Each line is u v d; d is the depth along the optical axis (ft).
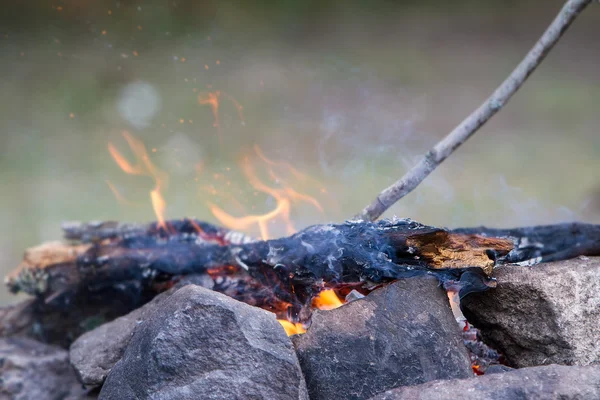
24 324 7.77
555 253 6.32
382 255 5.36
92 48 37.81
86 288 7.20
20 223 18.39
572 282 5.14
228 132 27.27
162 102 30.76
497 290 5.29
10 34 39.01
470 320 5.61
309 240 5.65
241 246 6.11
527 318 5.19
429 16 42.68
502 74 34.40
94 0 40.57
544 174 21.02
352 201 18.33
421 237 5.29
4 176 23.24
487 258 5.23
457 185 19.88
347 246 5.45
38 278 7.30
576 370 4.54
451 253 5.33
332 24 42.16
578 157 22.91
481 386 4.50
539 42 6.08
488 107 6.18
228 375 4.50
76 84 33.17
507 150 24.18
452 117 28.68
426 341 4.96
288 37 40.52
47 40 38.42
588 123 27.25
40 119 29.63
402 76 34.30
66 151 25.95
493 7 42.80
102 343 5.98
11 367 7.00
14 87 33.09
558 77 33.45
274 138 26.27
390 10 43.45
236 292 5.99
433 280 5.27
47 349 7.52
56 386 7.07
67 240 7.97
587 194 18.12
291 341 5.04
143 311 6.17
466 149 24.68
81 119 29.68
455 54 37.35
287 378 4.53
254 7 42.68
